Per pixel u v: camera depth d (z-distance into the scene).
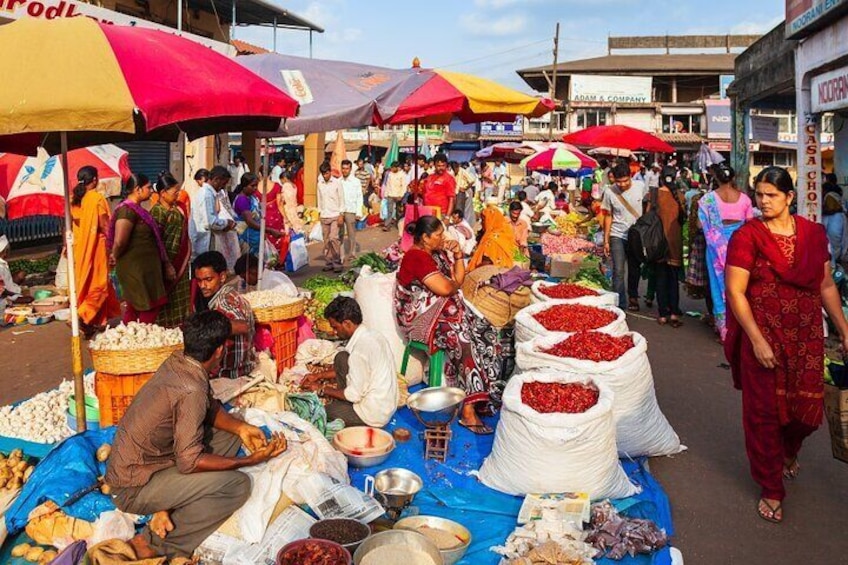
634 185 9.66
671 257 9.04
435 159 11.05
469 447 5.01
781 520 4.29
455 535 3.77
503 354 6.50
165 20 17.38
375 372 5.07
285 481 3.86
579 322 5.66
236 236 10.01
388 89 6.35
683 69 40.62
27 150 5.20
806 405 4.14
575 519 3.85
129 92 3.50
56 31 3.80
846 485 4.76
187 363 3.72
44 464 4.10
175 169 17.44
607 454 4.17
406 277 5.67
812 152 10.02
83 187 8.03
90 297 8.09
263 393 4.83
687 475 4.90
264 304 6.10
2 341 8.12
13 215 9.85
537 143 25.92
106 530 3.65
